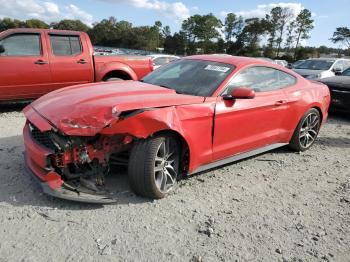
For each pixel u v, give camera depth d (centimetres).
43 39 766
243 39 8519
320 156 576
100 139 354
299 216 374
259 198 408
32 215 334
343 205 406
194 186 424
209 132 414
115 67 848
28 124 397
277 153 575
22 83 745
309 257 307
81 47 814
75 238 306
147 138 359
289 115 531
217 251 304
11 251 283
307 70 1384
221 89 432
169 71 498
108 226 327
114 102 352
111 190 390
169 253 296
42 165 346
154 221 340
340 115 951
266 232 339
